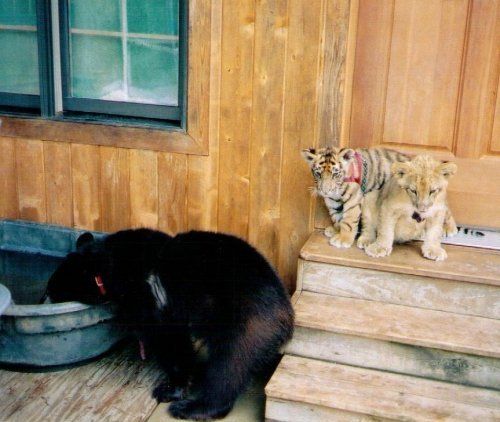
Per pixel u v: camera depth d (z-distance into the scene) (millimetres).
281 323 4371
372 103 4844
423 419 4156
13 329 4562
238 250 4449
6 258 5355
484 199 4848
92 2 5059
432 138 4836
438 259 4562
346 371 4422
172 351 4543
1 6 5152
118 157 5098
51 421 4383
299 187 4895
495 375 4309
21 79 5238
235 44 4816
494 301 4465
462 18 4676
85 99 5176
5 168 5281
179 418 4422
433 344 4320
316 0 4676
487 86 4723
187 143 4977
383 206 4613
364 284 4598
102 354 4777
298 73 4773
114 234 4664
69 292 4602
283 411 4328
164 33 4992
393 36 4758
